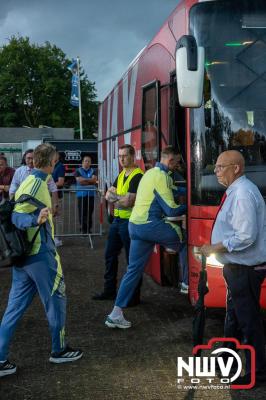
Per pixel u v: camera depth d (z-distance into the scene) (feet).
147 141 24.23
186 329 18.47
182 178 20.03
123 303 18.51
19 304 14.71
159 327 18.71
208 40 17.30
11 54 194.90
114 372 14.89
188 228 17.83
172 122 20.10
